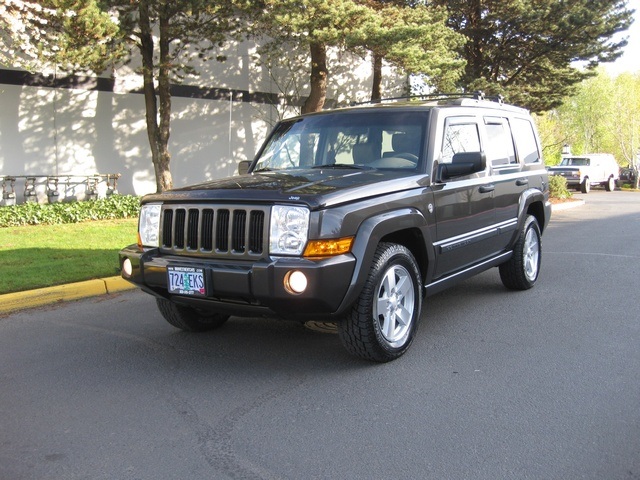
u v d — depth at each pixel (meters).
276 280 4.06
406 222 4.71
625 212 19.03
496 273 8.41
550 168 30.89
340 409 3.95
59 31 10.95
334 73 20.33
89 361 5.02
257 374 4.62
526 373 4.57
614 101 46.47
